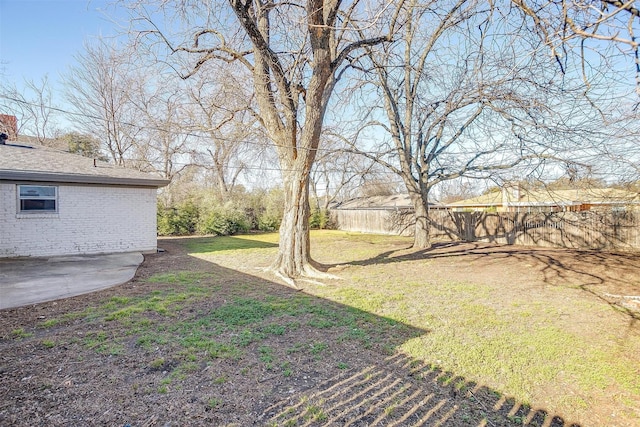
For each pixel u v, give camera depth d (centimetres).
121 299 493
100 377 270
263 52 615
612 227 1093
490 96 829
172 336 359
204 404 237
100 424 212
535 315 451
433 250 1141
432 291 580
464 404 244
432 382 274
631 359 318
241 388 260
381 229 1955
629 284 628
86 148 1923
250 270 760
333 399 247
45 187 873
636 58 194
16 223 836
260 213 2084
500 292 577
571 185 927
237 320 416
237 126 905
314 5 576
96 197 951
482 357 321
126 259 884
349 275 720
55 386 254
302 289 589
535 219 1255
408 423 221
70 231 911
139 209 1027
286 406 237
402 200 2662
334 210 2295
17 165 838
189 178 2291
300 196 698
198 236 1703
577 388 268
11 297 493
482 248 1184
